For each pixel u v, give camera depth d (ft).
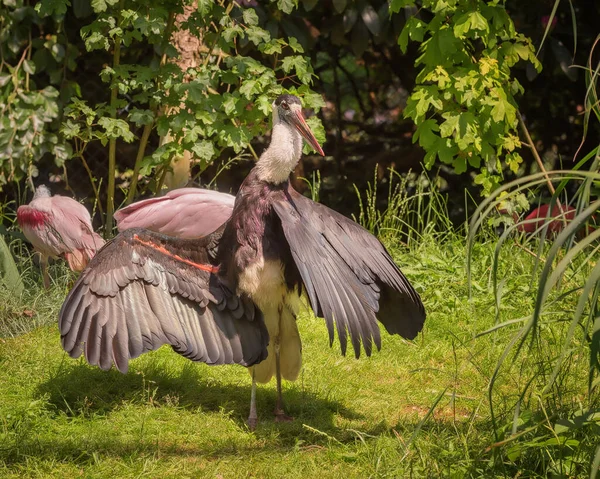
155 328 25.58
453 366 32.94
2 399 28.60
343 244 25.77
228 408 29.35
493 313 37.50
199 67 42.24
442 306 38.58
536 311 17.20
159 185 44.57
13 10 45.78
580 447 21.79
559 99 54.03
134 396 29.07
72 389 29.37
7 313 37.01
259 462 24.91
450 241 45.09
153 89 44.62
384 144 57.41
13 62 48.98
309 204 26.25
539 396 24.35
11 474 23.57
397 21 48.60
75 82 47.55
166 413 28.17
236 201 26.37
